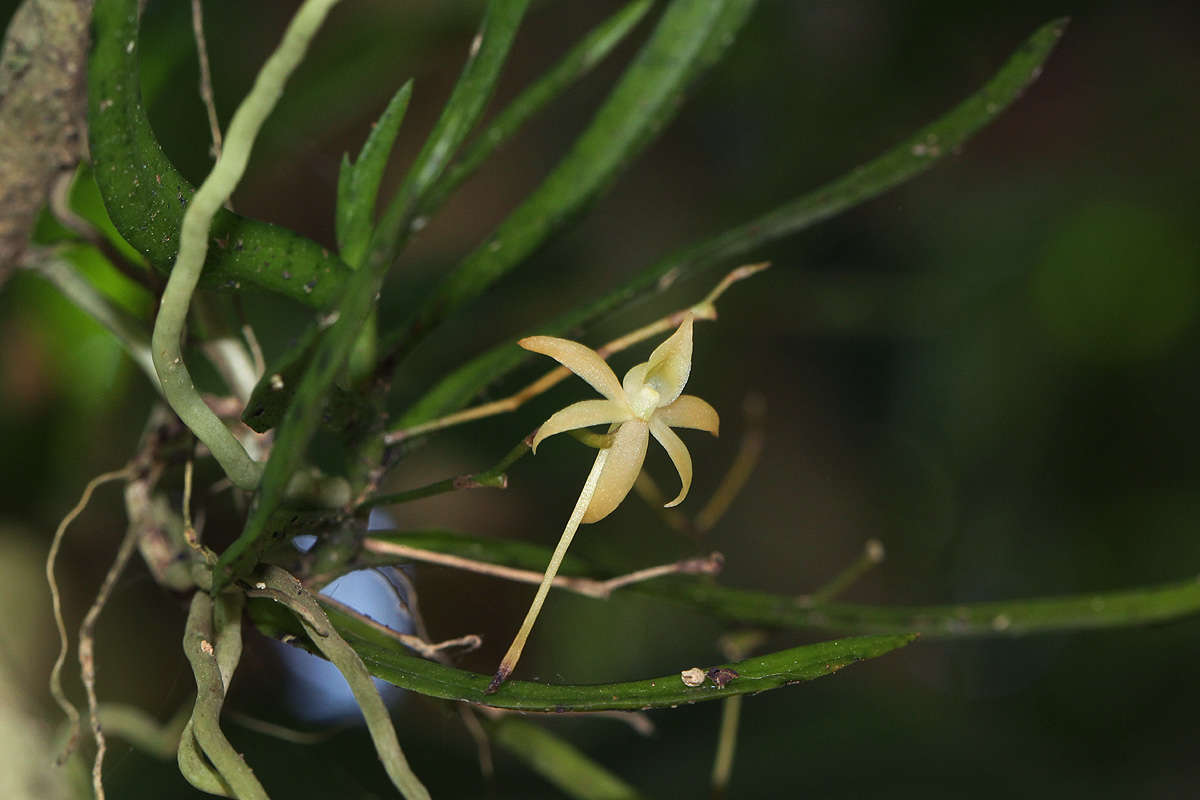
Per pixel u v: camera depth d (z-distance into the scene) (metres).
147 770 0.47
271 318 0.62
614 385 0.36
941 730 0.60
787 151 0.82
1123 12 0.87
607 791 0.43
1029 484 0.86
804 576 0.89
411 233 0.36
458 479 0.37
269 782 0.49
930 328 0.81
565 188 0.40
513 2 0.35
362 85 0.53
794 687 0.63
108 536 0.56
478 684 0.35
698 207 0.85
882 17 0.83
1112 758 0.74
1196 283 0.77
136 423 0.57
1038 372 0.81
